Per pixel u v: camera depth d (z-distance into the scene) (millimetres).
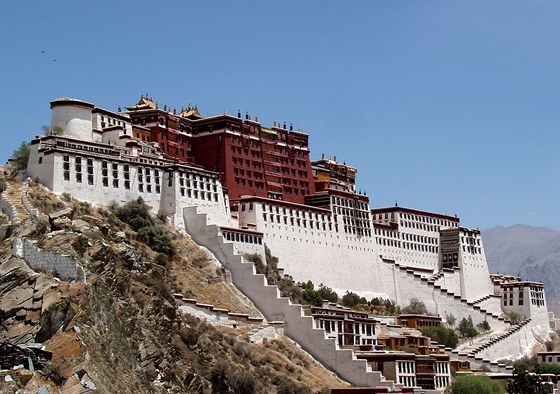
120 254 144000
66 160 194875
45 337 121938
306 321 190375
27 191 187875
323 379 178625
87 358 117312
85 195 195875
